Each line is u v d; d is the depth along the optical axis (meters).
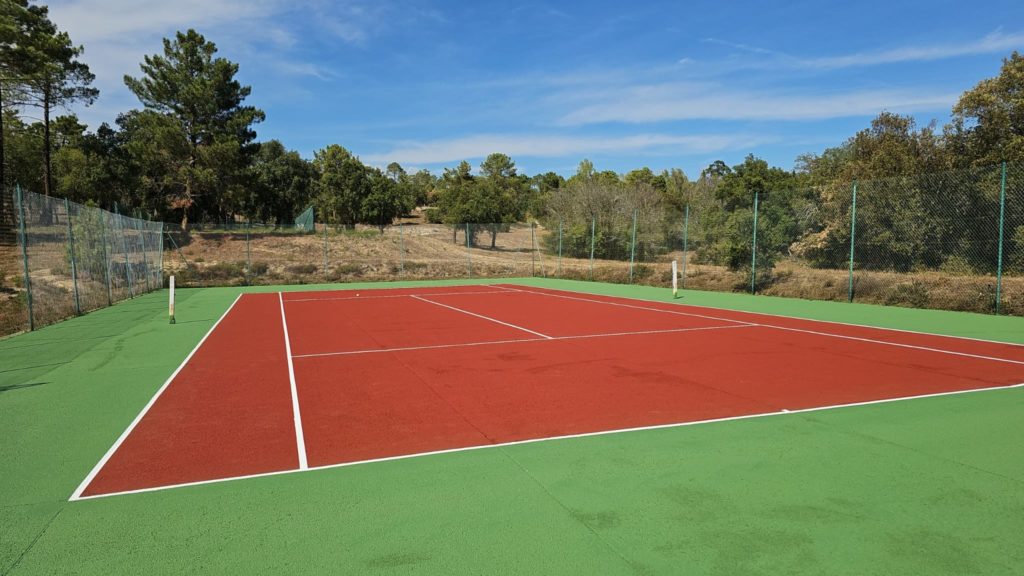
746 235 23.38
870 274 19.33
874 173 26.50
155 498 4.57
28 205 17.28
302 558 3.63
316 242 43.50
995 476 4.80
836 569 3.43
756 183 51.62
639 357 10.09
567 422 6.41
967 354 10.02
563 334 12.78
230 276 33.25
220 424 6.55
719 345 11.23
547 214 56.56
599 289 26.28
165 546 3.80
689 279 25.83
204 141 43.94
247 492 4.65
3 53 31.64
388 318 16.20
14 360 10.47
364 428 6.32
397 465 5.21
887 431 5.98
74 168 53.25
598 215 47.78
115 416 6.92
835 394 7.46
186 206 43.94
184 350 11.40
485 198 53.09
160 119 40.78
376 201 73.00
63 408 7.28
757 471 4.95
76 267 19.28
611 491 4.59
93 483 4.89
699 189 62.62
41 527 4.10
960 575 3.37
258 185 45.47
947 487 4.59
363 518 4.16
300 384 8.45
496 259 42.19
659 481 4.77
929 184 18.47
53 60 34.75
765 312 16.55
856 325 13.68
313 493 4.61
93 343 12.31
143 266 26.89
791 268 22.38
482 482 4.79
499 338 12.33
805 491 4.54
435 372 9.11
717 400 7.25
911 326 13.36
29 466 5.30
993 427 6.07
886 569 3.43
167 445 5.85
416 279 35.19
